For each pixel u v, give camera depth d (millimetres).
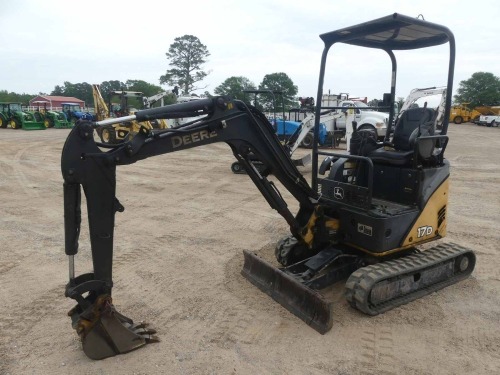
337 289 4938
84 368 3455
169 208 8555
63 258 5785
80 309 3625
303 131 12102
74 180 3291
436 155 4844
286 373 3438
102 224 3449
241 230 7137
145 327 3973
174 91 23438
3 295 4699
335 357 3656
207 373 3418
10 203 8719
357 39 5062
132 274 5301
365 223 4504
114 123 3426
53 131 27500
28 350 3703
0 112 29578
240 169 12500
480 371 3482
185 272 5379
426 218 4770
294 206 8922
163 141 3660
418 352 3744
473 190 10430
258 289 4891
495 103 73750
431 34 4742
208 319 4254
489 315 4402
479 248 6328
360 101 19734
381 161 4930
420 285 4770
